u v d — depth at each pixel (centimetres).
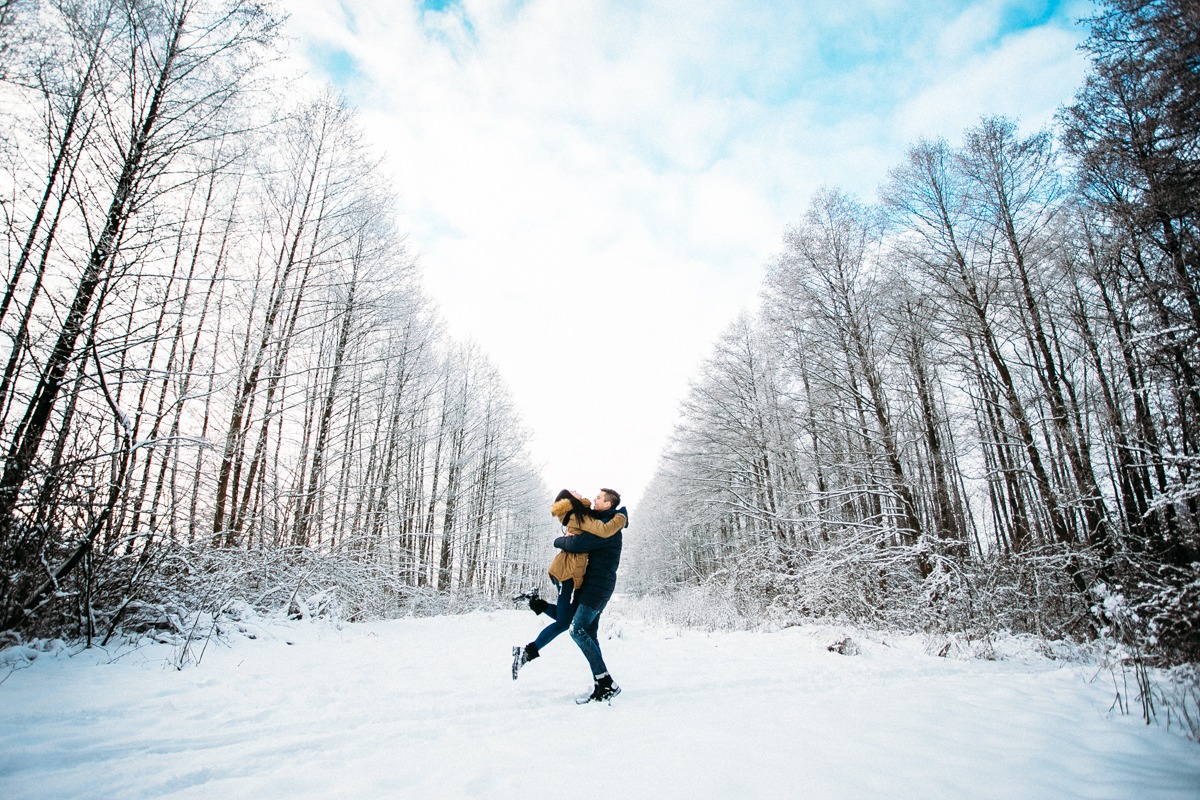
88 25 593
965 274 1100
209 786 215
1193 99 749
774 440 1644
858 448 1347
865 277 1287
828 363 1316
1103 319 980
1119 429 872
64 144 569
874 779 217
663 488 2761
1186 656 405
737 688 397
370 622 845
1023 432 1021
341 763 240
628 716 316
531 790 208
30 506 429
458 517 1991
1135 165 836
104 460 511
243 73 716
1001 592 873
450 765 235
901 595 999
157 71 651
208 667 430
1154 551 778
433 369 1675
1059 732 286
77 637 458
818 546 1345
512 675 374
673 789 207
